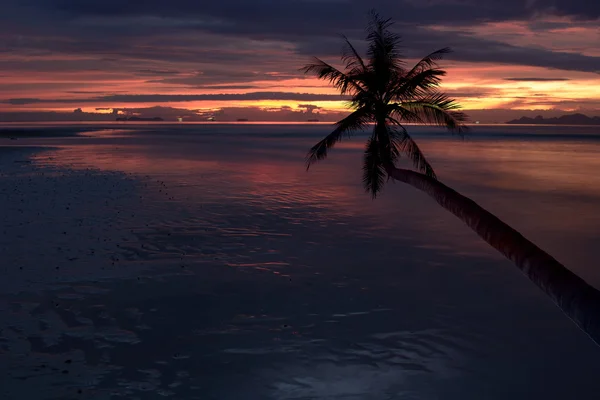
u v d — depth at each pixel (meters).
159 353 8.79
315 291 12.06
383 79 14.73
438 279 13.00
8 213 20.73
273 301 11.37
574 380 8.00
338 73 15.52
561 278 4.26
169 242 16.47
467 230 18.48
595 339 3.60
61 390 7.51
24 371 8.05
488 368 8.38
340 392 7.61
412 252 15.60
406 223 19.77
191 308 10.88
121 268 13.62
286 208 22.97
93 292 11.75
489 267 14.02
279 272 13.51
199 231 18.11
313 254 15.33
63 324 9.94
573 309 3.93
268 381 7.89
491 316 10.59
